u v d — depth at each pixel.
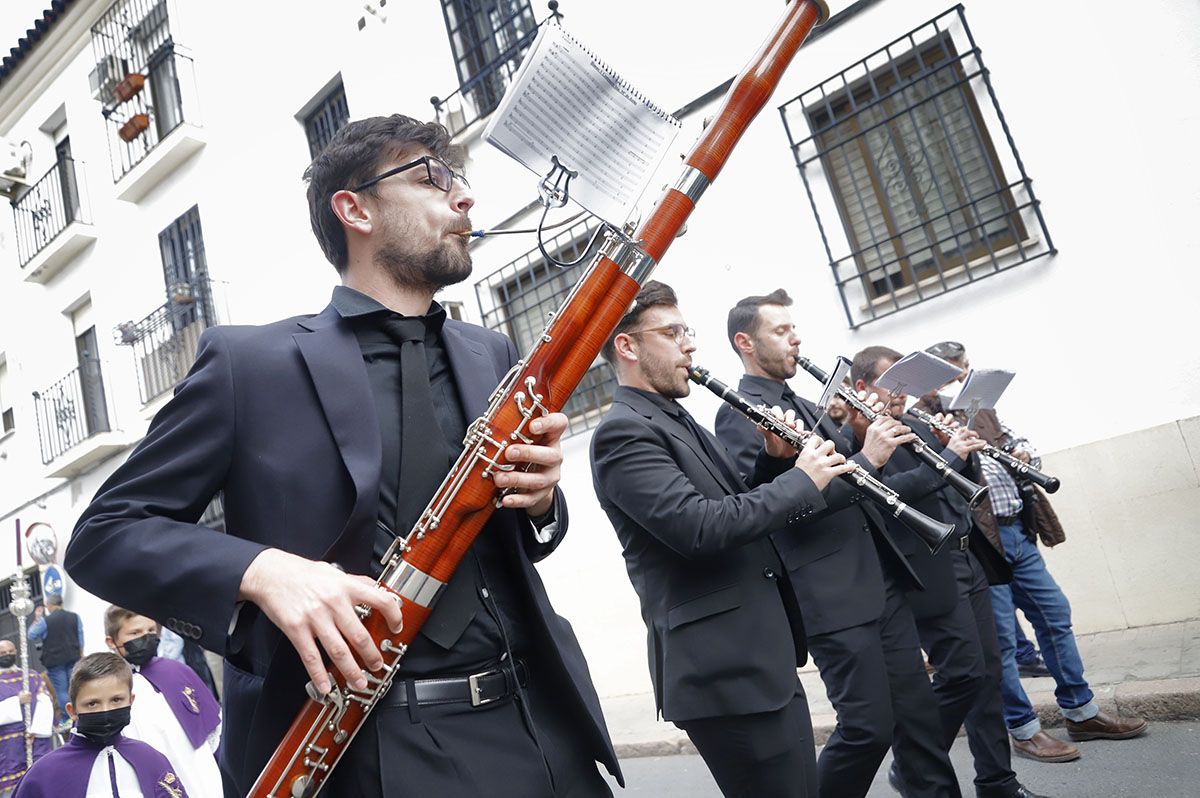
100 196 12.97
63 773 3.27
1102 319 5.38
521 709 1.52
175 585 1.29
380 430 1.53
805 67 6.48
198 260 11.62
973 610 3.67
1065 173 5.49
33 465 13.99
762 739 2.43
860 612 2.91
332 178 1.69
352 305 1.63
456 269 1.68
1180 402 5.16
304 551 1.44
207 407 1.46
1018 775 3.97
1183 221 5.13
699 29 7.01
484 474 1.46
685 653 2.50
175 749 4.00
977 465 3.89
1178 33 5.14
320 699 1.34
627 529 2.69
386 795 1.36
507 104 1.54
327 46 9.87
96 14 12.73
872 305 6.19
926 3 5.95
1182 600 5.15
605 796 1.59
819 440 2.67
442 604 1.47
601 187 1.62
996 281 5.72
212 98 11.27
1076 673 4.25
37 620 10.66
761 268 6.69
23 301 14.38
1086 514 5.42
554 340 1.55
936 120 6.05
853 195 6.40
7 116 14.41
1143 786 3.55
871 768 2.88
